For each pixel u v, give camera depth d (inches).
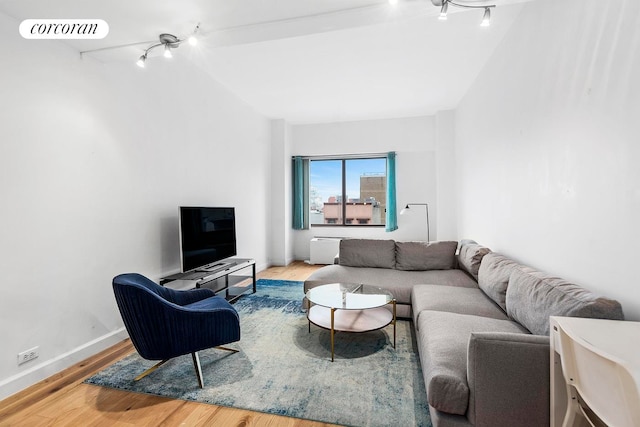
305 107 193.2
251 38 87.7
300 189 231.1
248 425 60.6
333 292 103.1
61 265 83.0
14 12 72.9
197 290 97.9
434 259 134.2
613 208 55.1
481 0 71.5
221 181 156.4
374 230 224.7
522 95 92.7
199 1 70.8
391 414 63.2
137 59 95.1
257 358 86.8
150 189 111.9
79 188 87.7
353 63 133.0
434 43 115.8
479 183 139.6
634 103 49.9
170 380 76.1
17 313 73.5
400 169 218.2
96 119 92.7
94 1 69.7
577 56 65.1
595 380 35.8
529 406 47.6
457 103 185.8
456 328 69.5
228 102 163.3
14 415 63.9
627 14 51.1
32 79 77.1
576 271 66.4
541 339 48.3
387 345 94.7
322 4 72.6
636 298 50.3
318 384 74.0
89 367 83.2
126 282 69.3
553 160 75.2
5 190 71.7
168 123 120.4
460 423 50.4
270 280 176.1
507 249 105.9
